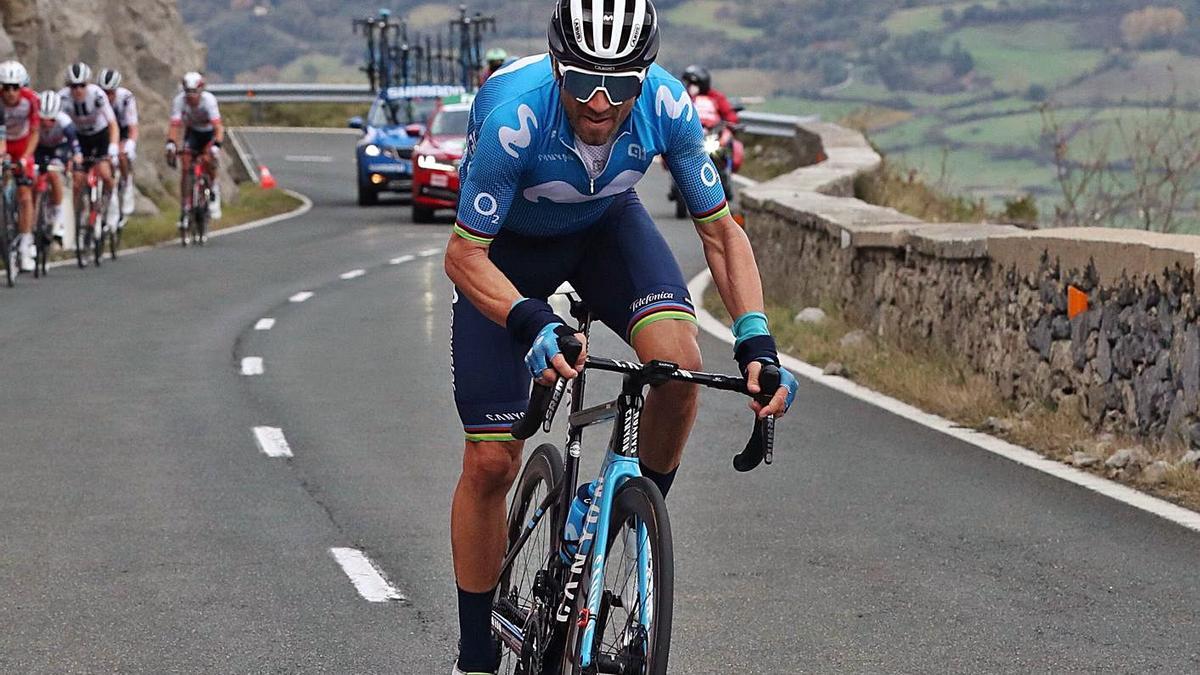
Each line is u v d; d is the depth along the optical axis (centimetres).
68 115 2136
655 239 499
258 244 2545
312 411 1117
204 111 2508
